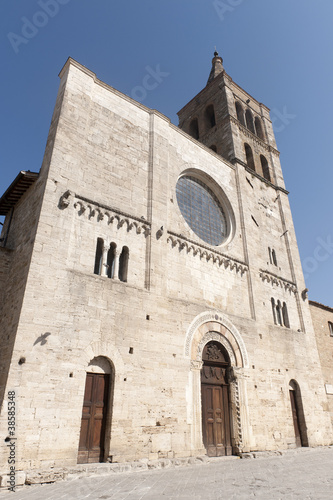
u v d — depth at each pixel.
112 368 17.80
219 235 30.06
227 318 25.06
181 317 21.95
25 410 14.22
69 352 16.31
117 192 22.53
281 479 13.88
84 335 17.14
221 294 25.77
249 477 14.37
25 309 15.67
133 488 12.20
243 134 39.97
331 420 31.19
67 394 15.59
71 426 15.21
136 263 21.39
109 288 19.12
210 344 23.44
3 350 16.12
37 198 19.58
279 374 26.89
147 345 19.44
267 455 21.91
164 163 26.42
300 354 29.84
